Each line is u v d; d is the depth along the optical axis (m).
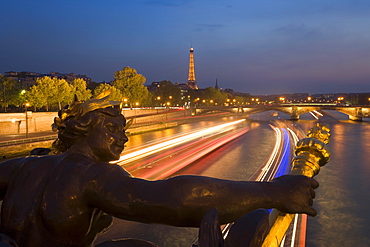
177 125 98.12
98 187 1.21
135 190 1.15
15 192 1.34
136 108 100.81
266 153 51.16
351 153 52.62
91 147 1.34
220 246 1.01
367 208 26.80
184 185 1.11
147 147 53.25
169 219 1.10
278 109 137.12
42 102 72.19
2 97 73.56
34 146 47.41
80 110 1.37
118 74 106.00
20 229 1.27
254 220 1.07
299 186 1.11
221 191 1.10
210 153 50.81
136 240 1.41
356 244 20.81
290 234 21.02
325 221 24.05
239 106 139.00
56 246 1.25
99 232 1.42
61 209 1.22
